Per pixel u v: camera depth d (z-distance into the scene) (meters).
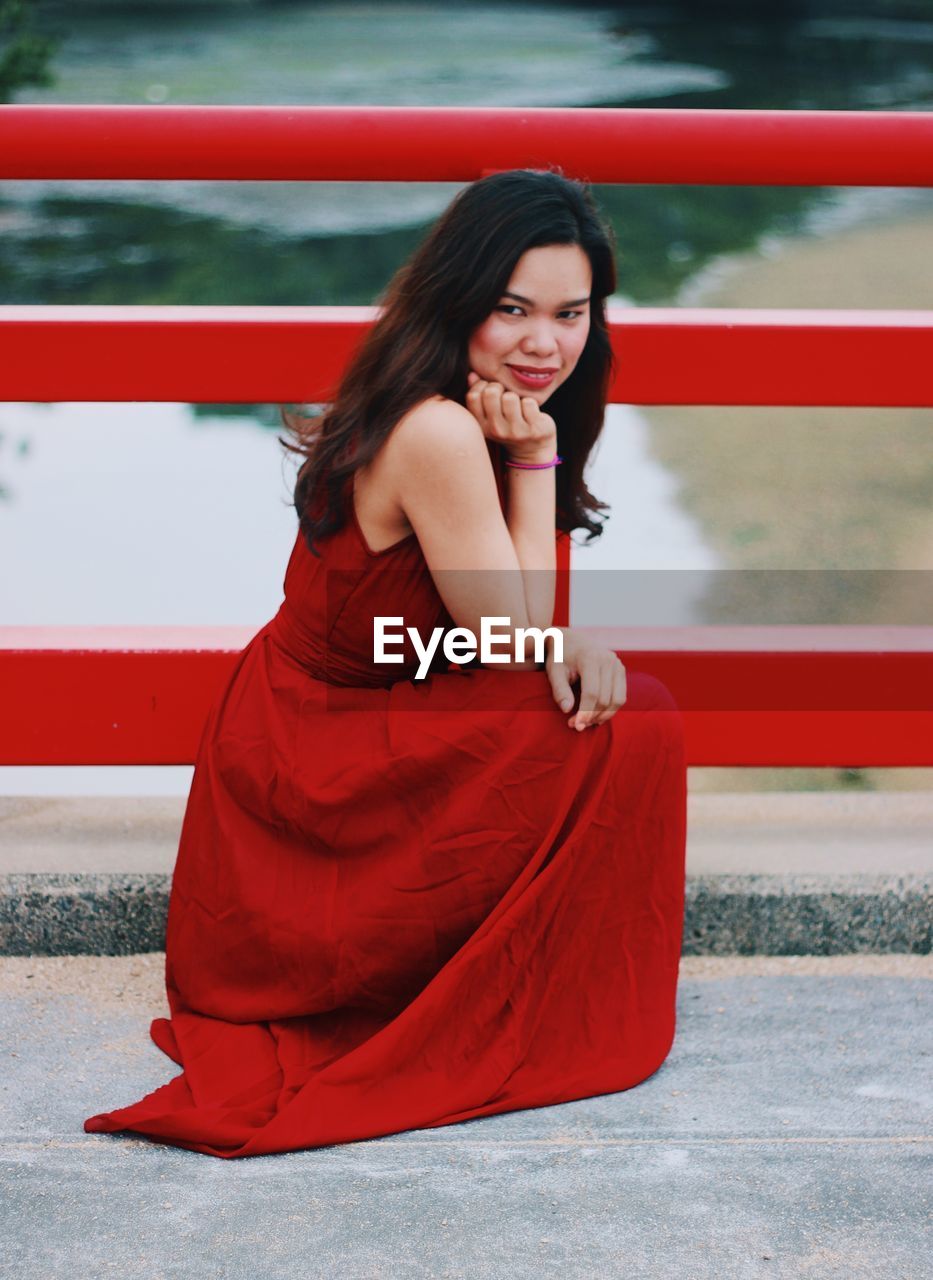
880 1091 1.92
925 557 5.46
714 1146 1.77
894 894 2.34
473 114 2.21
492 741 1.87
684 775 1.98
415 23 22.23
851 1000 2.19
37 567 4.95
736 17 23.39
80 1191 1.66
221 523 5.41
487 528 1.86
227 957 1.99
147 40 19.55
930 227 11.55
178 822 2.50
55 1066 1.97
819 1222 1.61
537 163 2.22
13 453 6.16
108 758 2.44
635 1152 1.75
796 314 2.39
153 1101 1.84
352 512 1.90
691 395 2.36
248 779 1.97
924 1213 1.62
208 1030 1.99
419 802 1.90
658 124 2.21
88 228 11.00
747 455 6.67
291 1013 1.95
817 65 18.62
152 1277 1.51
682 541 5.57
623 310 2.39
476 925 1.90
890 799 2.62
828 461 6.59
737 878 2.33
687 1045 2.05
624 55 19.03
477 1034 1.87
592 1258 1.54
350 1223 1.60
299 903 1.94
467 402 1.89
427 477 1.83
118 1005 2.16
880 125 2.22
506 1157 1.74
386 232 10.99
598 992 1.96
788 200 12.63
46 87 9.88
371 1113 1.79
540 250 1.81
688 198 12.43
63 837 2.44
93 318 2.31
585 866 1.91
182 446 6.29
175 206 11.87
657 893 1.98
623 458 6.61
